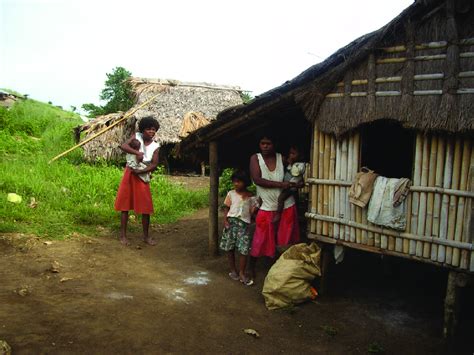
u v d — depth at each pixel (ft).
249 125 19.60
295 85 14.94
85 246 19.54
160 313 13.66
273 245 16.62
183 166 53.52
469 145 11.90
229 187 35.24
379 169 21.22
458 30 11.69
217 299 15.35
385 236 13.78
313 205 15.58
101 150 46.44
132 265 18.07
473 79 11.46
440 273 19.17
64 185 30.25
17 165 35.29
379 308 15.48
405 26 12.44
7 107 77.05
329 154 14.93
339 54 13.80
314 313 14.83
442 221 12.58
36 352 10.56
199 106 54.19
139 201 20.74
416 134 12.86
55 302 13.51
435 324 14.28
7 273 15.49
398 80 12.75
